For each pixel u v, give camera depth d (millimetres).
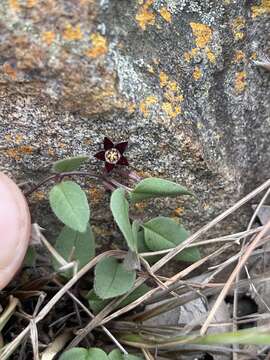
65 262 62
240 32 69
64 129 63
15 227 60
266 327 55
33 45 57
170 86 64
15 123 62
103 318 67
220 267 70
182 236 68
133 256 64
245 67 70
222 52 68
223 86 69
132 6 61
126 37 61
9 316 65
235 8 68
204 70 67
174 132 64
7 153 65
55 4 57
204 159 67
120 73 60
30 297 70
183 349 70
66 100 60
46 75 59
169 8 64
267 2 69
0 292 69
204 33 67
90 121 62
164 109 63
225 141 70
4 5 57
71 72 59
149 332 70
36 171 66
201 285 68
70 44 58
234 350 69
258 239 66
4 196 60
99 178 67
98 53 58
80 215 60
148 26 63
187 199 69
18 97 61
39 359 66
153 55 63
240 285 70
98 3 58
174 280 67
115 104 60
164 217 68
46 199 68
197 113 67
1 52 58
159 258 69
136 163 66
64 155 65
